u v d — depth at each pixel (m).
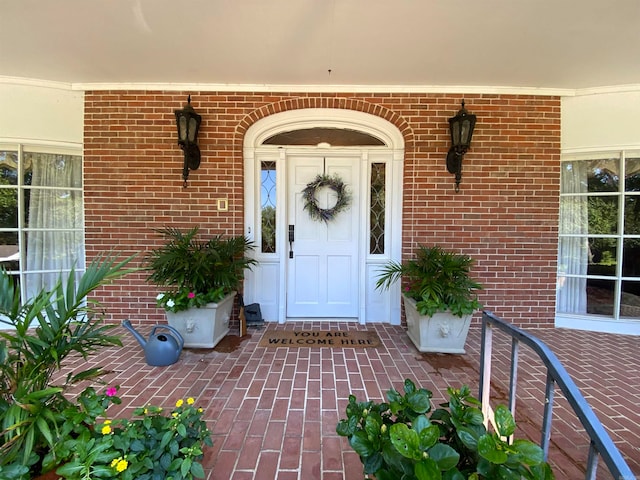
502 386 2.62
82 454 1.28
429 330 3.22
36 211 4.01
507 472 0.96
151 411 1.53
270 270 4.16
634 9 2.44
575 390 1.06
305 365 2.95
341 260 4.21
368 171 4.07
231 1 2.40
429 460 0.97
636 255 3.91
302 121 3.98
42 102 3.79
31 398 1.29
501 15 2.53
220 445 1.90
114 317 3.94
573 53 3.08
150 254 3.59
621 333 3.88
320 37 2.86
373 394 2.46
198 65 3.37
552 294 3.97
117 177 3.87
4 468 1.22
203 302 3.25
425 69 3.42
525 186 3.91
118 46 3.02
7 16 2.58
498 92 3.85
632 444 1.96
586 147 3.88
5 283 1.50
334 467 1.74
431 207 3.91
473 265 3.93
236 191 3.91
